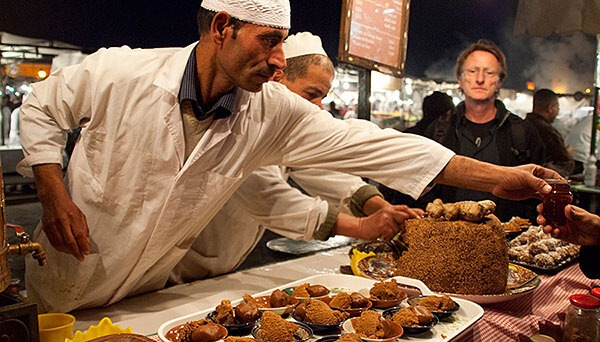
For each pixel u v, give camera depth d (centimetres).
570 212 148
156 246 137
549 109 320
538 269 172
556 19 361
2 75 434
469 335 119
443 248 142
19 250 94
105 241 134
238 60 121
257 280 163
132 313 135
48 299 139
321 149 153
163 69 131
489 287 141
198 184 136
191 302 142
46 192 126
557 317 147
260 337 105
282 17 119
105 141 131
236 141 139
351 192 181
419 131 277
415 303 127
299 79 185
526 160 251
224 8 118
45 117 132
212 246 188
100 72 128
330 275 145
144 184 132
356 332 108
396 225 159
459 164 146
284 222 168
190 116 132
